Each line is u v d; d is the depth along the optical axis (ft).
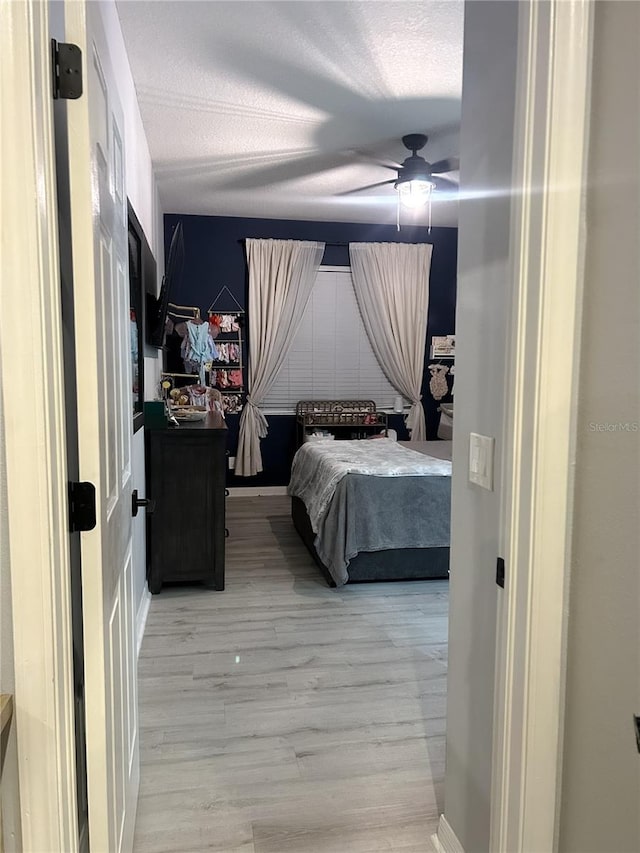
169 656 8.83
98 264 3.71
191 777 6.23
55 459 3.14
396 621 10.19
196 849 5.32
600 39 3.13
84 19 3.29
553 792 3.60
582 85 3.17
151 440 10.96
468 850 4.77
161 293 12.00
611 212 3.09
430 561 11.98
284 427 20.03
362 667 8.59
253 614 10.39
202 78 9.78
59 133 3.48
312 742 6.84
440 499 11.79
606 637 3.22
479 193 4.38
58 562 3.20
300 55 9.08
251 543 14.53
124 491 5.06
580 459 3.38
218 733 6.98
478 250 4.41
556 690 3.53
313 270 19.24
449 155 13.28
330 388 20.13
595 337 3.24
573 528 3.46
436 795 6.04
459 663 4.91
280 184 15.38
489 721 4.39
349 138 12.26
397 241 20.10
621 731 3.12
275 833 5.52
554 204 3.21
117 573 4.52
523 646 3.52
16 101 2.85
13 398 2.98
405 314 19.99
